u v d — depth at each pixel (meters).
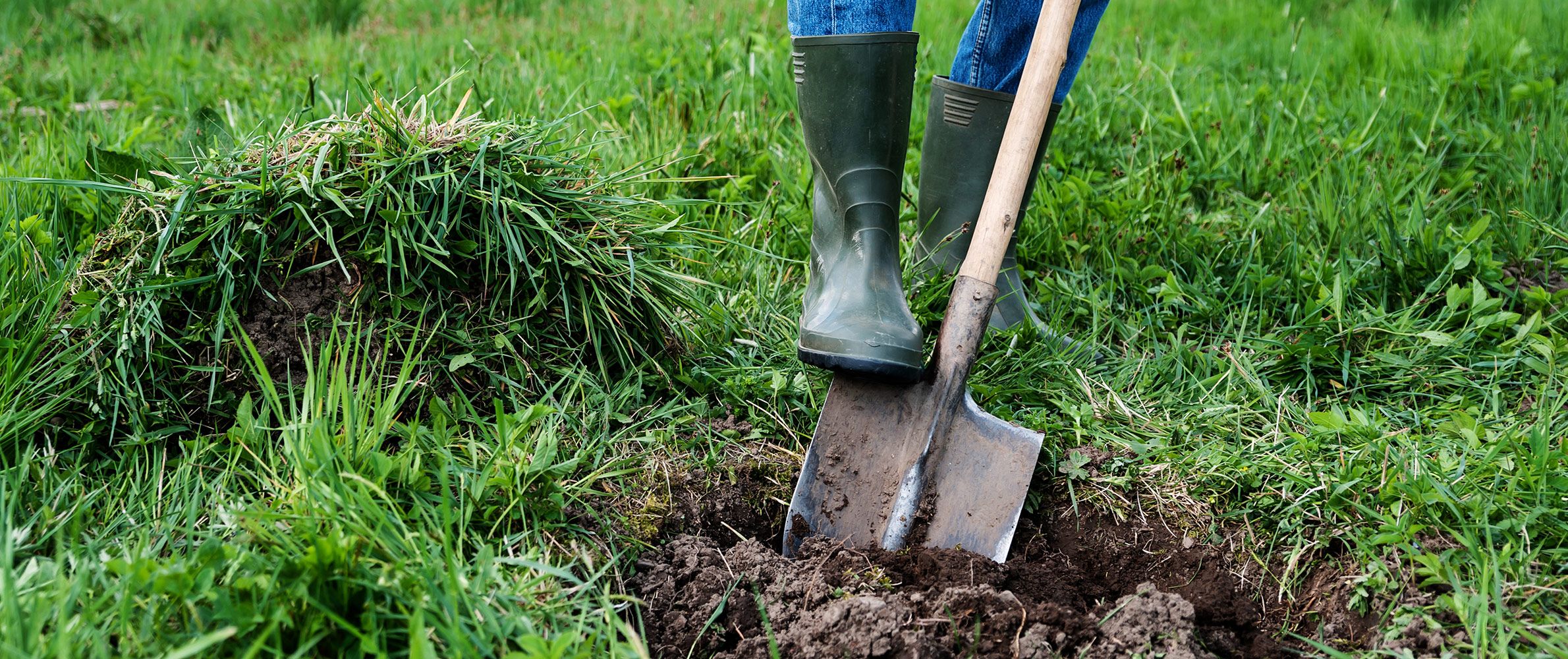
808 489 1.67
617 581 1.46
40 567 1.27
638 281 1.85
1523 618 1.36
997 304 2.12
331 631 1.18
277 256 1.66
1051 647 1.35
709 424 1.80
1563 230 2.40
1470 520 1.50
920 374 1.72
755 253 2.33
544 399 1.70
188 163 2.03
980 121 2.05
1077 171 2.92
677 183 2.68
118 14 5.18
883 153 1.79
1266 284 2.21
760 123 3.08
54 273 1.81
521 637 1.19
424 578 1.22
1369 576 1.45
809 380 1.92
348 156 1.70
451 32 4.96
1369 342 1.99
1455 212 2.62
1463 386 1.91
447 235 1.72
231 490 1.48
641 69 3.79
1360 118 3.16
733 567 1.52
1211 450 1.75
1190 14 5.10
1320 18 4.88
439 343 1.71
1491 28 3.93
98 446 1.57
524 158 1.82
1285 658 1.43
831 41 1.73
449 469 1.48
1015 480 1.66
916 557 1.56
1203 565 1.60
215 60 4.39
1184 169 2.75
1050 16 1.67
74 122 3.12
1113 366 2.06
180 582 1.15
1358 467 1.60
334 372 1.54
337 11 5.43
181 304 1.63
